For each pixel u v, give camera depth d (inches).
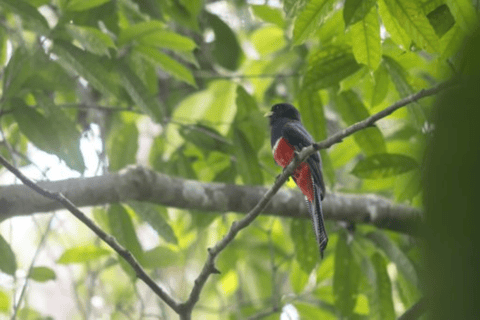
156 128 576.4
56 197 255.9
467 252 51.0
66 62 336.5
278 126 399.2
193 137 416.8
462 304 50.5
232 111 550.0
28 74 340.5
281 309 415.2
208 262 278.2
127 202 353.7
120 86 407.2
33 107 349.7
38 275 379.2
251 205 381.7
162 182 358.3
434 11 266.8
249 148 399.5
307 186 335.6
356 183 512.4
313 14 258.1
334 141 253.3
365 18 263.0
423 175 59.5
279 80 526.9
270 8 457.7
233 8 560.4
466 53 56.0
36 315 441.4
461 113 53.7
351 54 328.5
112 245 265.4
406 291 399.9
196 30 416.8
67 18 335.6
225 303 552.1
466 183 51.9
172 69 375.6
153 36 357.4
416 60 360.8
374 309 391.5
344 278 401.1
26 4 318.7
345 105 376.8
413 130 422.3
